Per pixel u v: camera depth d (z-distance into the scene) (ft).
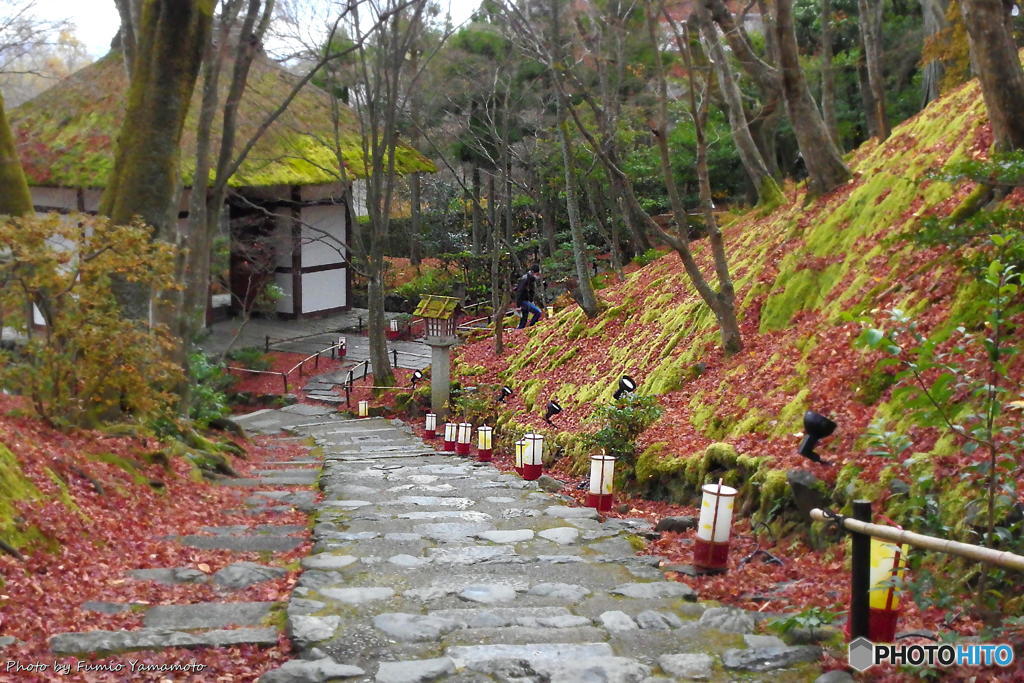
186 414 49.49
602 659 16.94
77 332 33.04
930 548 15.01
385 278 122.52
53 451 29.43
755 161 65.31
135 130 41.29
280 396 86.89
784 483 27.32
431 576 23.21
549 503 34.45
